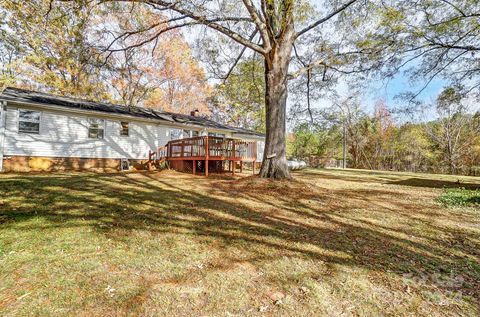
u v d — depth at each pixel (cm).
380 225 439
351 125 2922
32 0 670
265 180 796
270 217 463
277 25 816
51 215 414
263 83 1411
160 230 366
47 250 284
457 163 2275
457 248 344
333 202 616
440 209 580
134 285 222
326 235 376
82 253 281
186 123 1620
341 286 234
